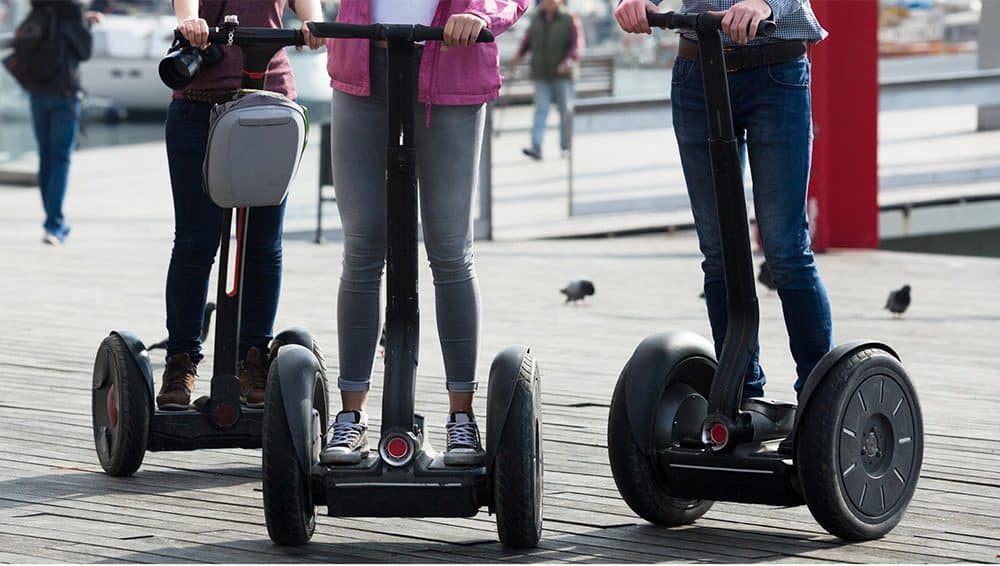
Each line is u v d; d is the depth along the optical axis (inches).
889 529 359.6
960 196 1151.0
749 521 378.6
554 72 1643.7
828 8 997.2
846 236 1032.2
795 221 359.9
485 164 1083.9
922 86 1138.7
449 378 356.2
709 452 352.8
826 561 341.1
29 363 597.6
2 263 919.0
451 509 337.4
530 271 917.2
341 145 350.9
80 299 780.6
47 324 697.6
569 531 367.9
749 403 363.9
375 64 344.2
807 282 361.4
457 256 352.8
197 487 412.2
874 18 1009.5
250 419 414.0
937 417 510.6
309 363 348.5
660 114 1184.2
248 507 390.6
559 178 1470.2
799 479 346.6
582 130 1157.1
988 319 742.5
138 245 1019.3
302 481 339.6
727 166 340.8
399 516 339.0
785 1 337.4
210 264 430.9
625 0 342.3
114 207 1252.5
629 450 360.5
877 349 357.1
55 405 519.2
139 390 411.2
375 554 346.0
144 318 721.0
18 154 1464.1
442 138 346.9
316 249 1022.4
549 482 419.2
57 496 399.9
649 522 376.5
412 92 328.5
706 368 372.2
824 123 1003.9
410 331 340.5
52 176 1013.2
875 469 356.2
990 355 641.0
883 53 2298.2
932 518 380.2
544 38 1642.5
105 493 403.9
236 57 419.5
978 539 360.5
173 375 423.8
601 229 1119.0
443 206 349.7
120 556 343.6
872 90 1015.6
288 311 749.9
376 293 355.6
